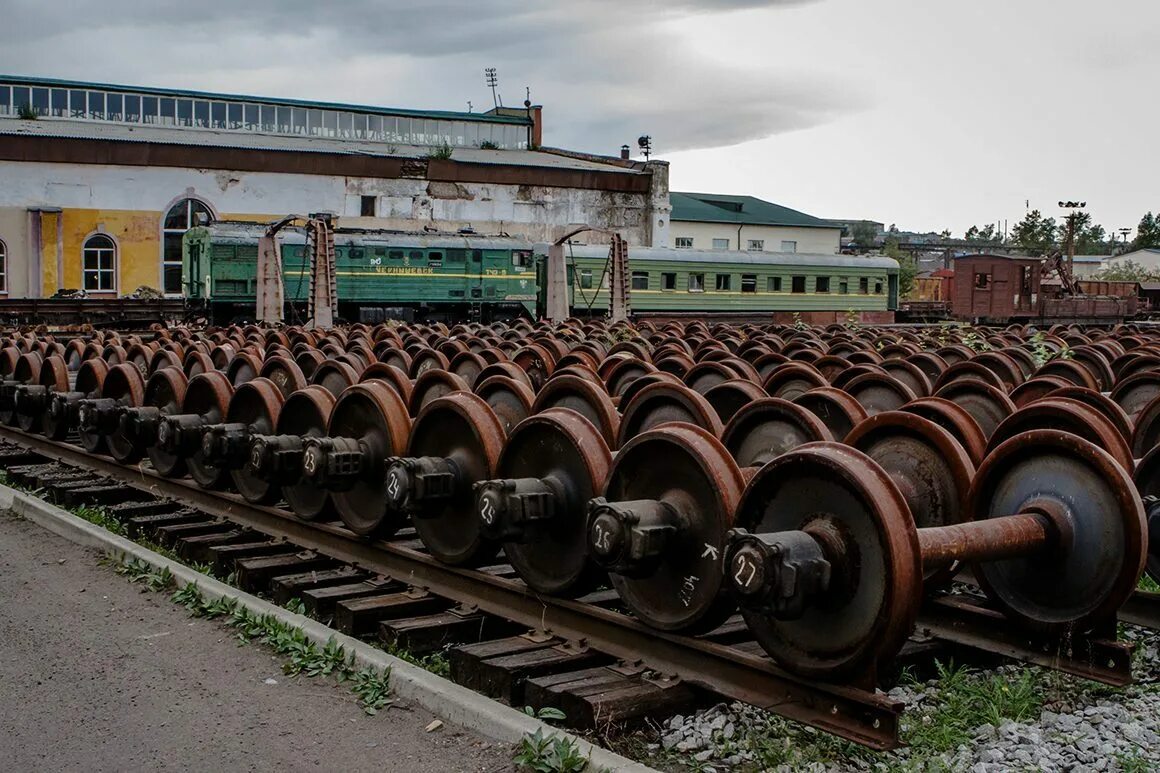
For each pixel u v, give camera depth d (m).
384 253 38.53
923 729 5.22
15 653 6.28
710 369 10.99
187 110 53.09
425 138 59.66
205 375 10.04
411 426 7.63
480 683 5.90
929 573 6.37
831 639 4.83
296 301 37.00
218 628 6.77
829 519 4.86
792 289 47.62
